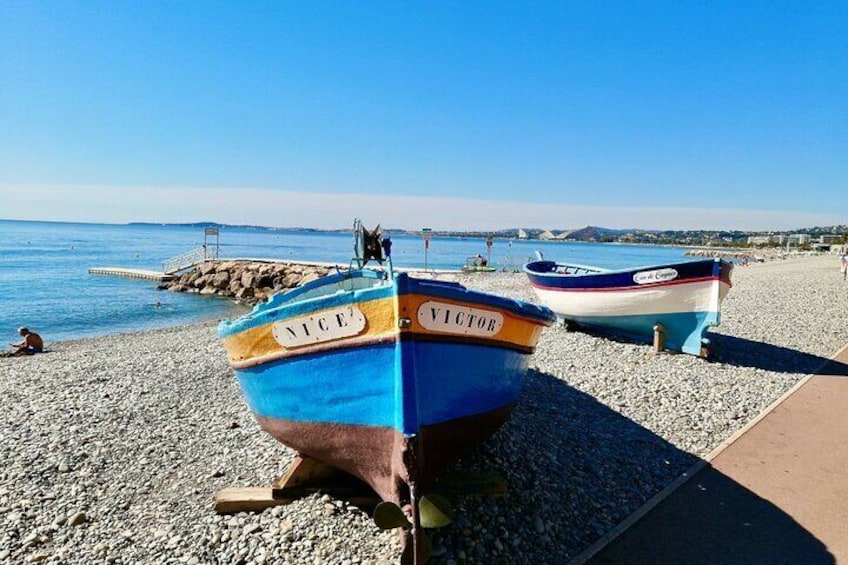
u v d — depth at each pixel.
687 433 6.84
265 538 4.44
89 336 21.11
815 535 4.54
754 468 5.80
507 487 4.98
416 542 3.74
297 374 4.57
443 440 4.35
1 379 10.59
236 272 36.84
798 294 21.22
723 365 10.02
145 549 4.39
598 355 10.77
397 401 3.99
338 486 5.06
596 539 4.53
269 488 5.13
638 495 5.28
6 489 5.43
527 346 5.24
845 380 9.17
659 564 4.15
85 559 4.29
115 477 5.77
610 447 6.34
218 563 4.18
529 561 4.20
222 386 9.62
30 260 63.12
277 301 5.77
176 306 30.31
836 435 6.69
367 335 4.08
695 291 10.23
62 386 9.80
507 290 25.53
